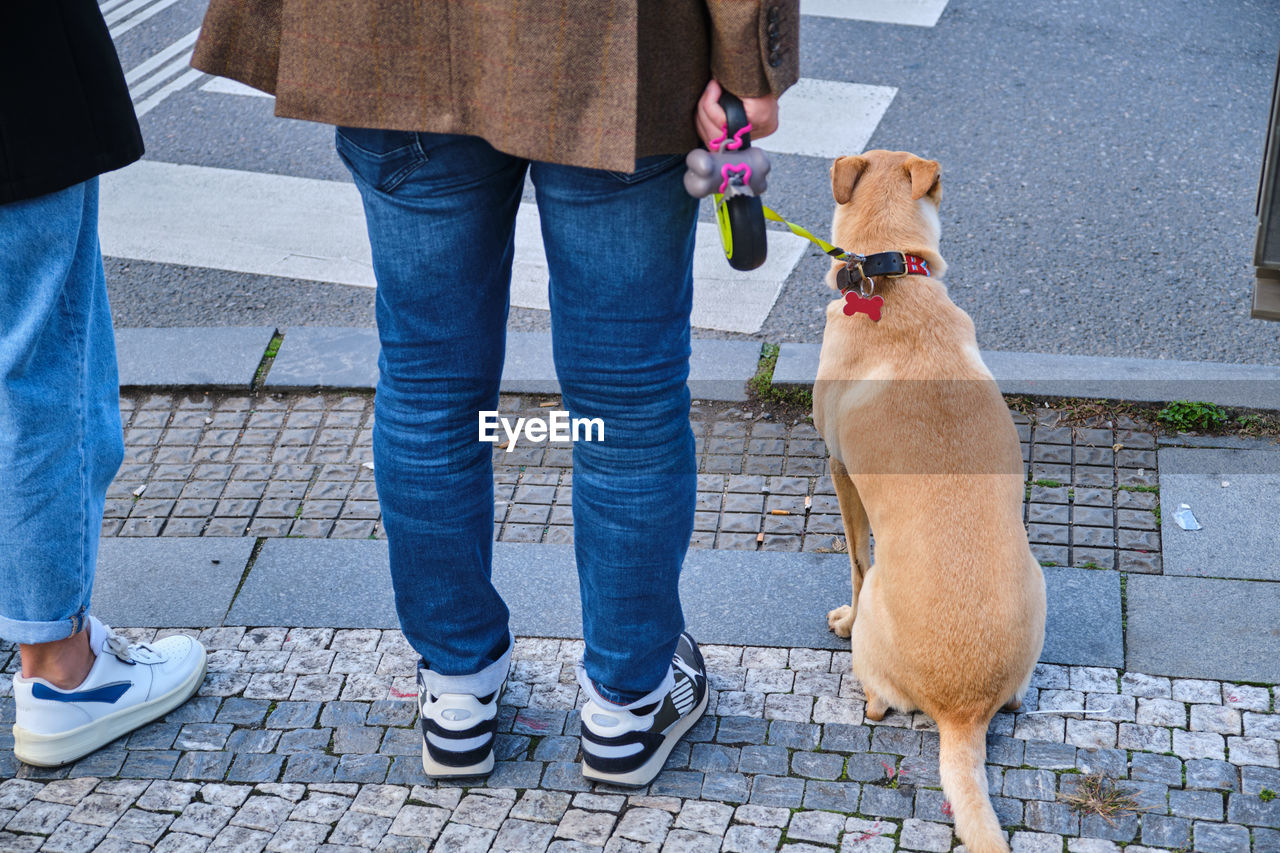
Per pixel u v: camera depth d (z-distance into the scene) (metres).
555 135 1.84
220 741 2.78
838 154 5.38
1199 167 5.14
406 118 1.94
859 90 5.89
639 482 2.25
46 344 2.43
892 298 2.85
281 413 4.02
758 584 3.17
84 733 2.71
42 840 2.53
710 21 1.87
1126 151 5.29
